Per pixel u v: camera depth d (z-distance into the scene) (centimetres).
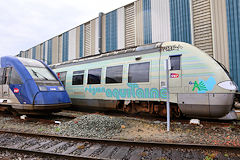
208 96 525
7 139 446
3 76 736
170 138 439
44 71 758
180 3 1150
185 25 1122
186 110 568
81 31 1814
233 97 520
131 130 525
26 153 348
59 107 675
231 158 314
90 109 861
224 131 484
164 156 330
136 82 669
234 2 954
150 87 632
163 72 609
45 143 411
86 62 887
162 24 1222
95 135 471
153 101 652
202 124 556
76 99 884
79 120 575
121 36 1456
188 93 556
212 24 1012
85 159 310
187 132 488
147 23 1298
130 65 703
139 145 382
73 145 398
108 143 399
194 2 1097
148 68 647
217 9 1003
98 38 1617
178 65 586
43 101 620
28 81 653
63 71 993
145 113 785
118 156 332
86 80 846
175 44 613
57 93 689
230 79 528
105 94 761
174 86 583
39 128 555
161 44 649
